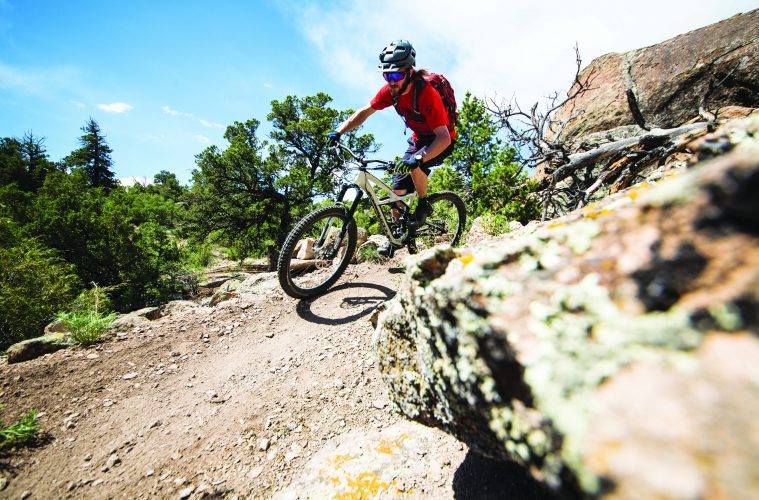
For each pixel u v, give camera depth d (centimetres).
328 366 310
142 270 2253
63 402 294
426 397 168
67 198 2339
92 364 346
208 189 2495
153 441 251
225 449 236
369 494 179
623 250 76
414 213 422
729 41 814
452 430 157
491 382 91
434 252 136
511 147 959
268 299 460
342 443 226
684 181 73
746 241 60
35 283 1474
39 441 255
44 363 346
